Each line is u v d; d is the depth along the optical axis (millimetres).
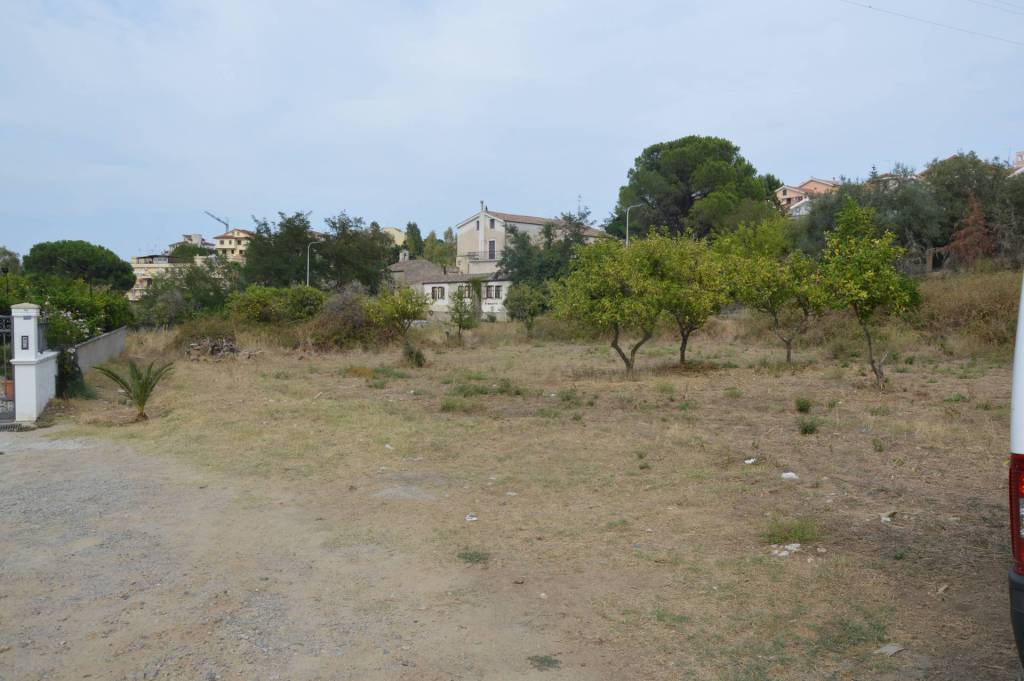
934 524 5863
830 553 5277
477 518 6422
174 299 39219
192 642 4000
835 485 7184
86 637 4059
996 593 4449
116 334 24469
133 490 7520
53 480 7969
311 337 27156
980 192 33000
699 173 52656
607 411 12297
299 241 53188
